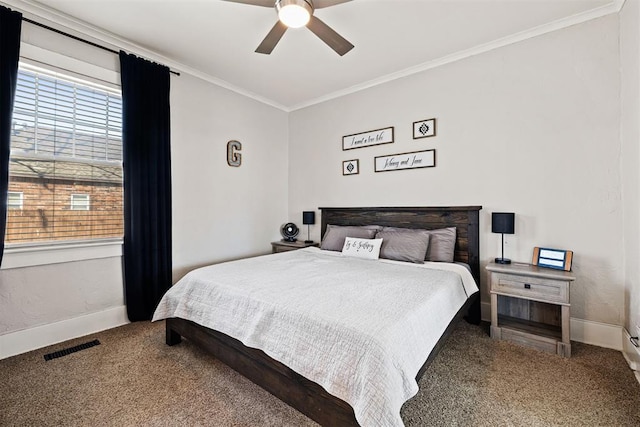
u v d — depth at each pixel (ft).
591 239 7.56
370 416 3.47
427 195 10.32
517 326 7.91
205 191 11.06
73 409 5.08
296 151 14.39
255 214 13.05
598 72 7.43
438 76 10.03
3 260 6.76
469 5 7.21
